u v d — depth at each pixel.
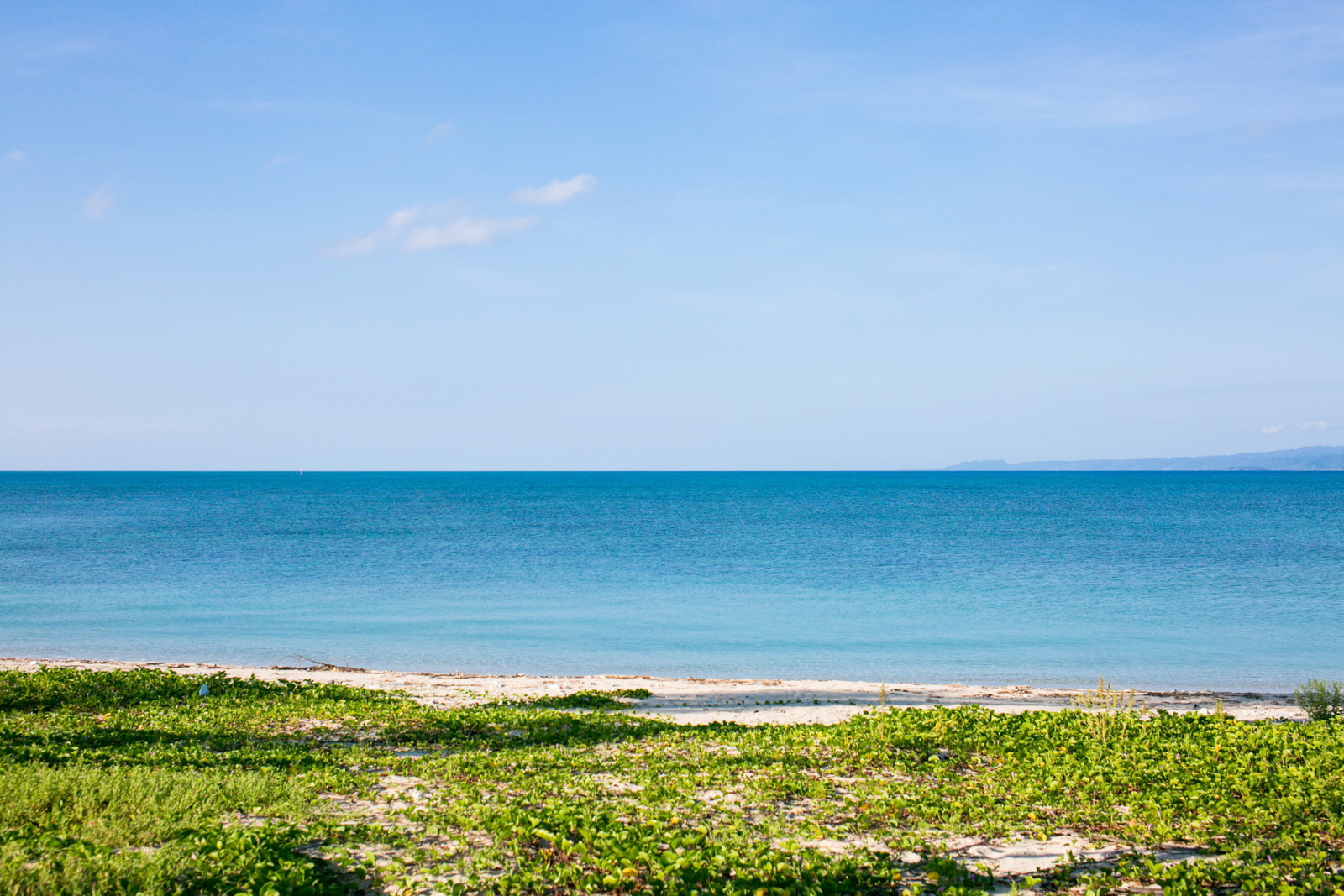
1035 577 46.19
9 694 17.66
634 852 8.45
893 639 30.86
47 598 38.34
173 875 7.16
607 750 14.57
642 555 56.34
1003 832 10.12
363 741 15.10
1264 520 90.94
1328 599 39.09
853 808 11.16
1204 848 9.52
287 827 8.74
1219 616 35.09
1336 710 18.89
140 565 49.50
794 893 7.73
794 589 42.09
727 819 10.39
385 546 61.31
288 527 78.69
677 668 26.94
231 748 14.00
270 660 27.52
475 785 11.58
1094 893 8.20
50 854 7.19
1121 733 15.04
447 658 27.98
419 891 7.66
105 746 13.69
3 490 172.75
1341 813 10.30
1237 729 15.30
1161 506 120.25
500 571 48.12
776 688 23.09
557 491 181.38
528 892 7.80
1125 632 32.03
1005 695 22.39
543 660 27.83
